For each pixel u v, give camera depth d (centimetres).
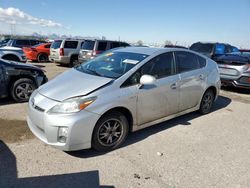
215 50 1318
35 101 377
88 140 357
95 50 1355
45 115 348
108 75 412
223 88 953
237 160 379
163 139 440
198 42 1402
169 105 469
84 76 416
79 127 342
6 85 614
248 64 820
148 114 431
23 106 605
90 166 343
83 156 368
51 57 1596
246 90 921
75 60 1565
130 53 467
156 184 310
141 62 424
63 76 439
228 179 328
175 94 474
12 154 364
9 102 638
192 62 532
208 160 374
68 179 312
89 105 350
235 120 564
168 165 354
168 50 480
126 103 387
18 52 1341
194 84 520
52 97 364
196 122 536
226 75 855
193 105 540
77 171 329
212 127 511
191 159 374
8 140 408
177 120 542
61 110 343
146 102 419
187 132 477
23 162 344
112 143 390
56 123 339
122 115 392
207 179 325
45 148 386
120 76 398
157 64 448
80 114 343
